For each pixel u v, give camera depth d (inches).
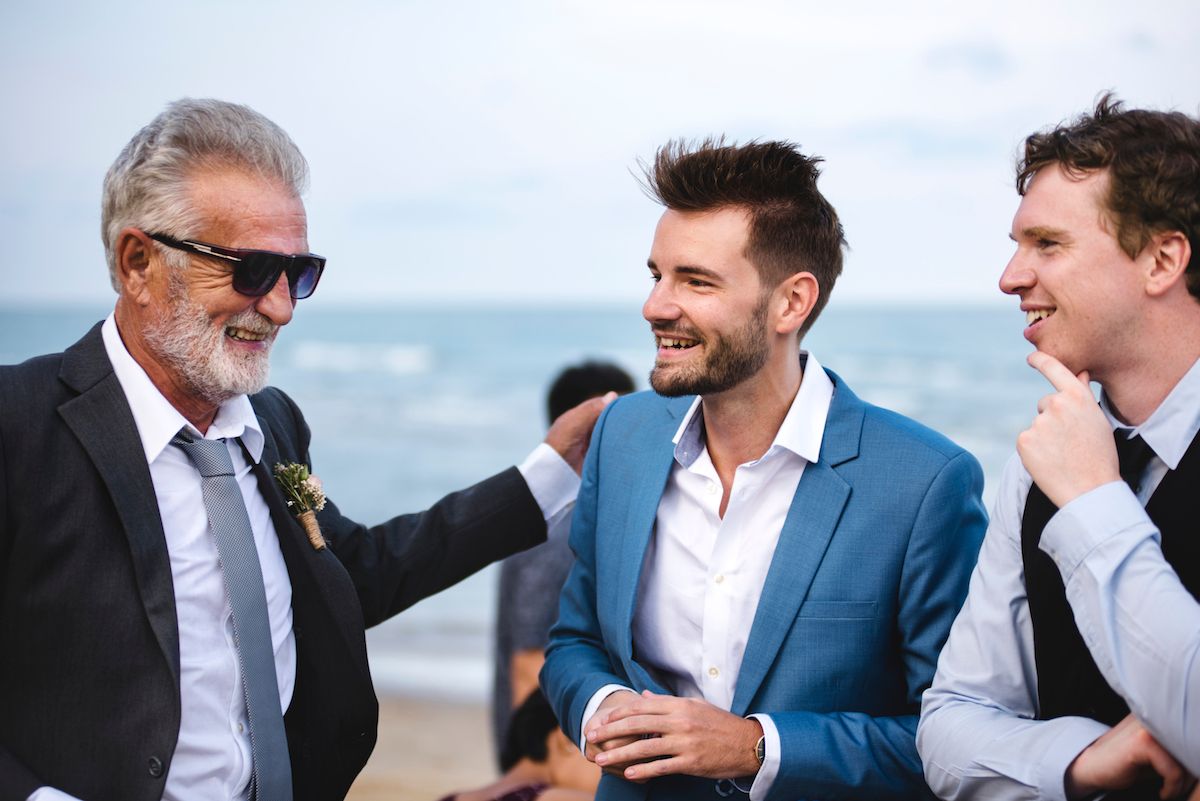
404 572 92.1
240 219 74.0
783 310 79.4
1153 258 62.2
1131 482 64.6
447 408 1117.1
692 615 81.7
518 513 96.7
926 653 77.5
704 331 77.2
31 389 73.0
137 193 73.7
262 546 79.9
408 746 279.9
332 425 1023.0
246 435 81.2
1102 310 63.0
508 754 125.6
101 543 71.5
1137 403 64.9
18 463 70.6
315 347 1584.6
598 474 90.0
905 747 76.1
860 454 80.7
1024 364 1163.3
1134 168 61.3
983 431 916.0
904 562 78.3
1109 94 67.0
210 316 74.6
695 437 84.0
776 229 77.4
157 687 71.1
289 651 80.0
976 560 79.8
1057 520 61.6
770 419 81.7
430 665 363.9
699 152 79.2
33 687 70.2
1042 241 65.0
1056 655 65.8
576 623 91.0
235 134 75.5
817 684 77.4
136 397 75.3
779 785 74.1
